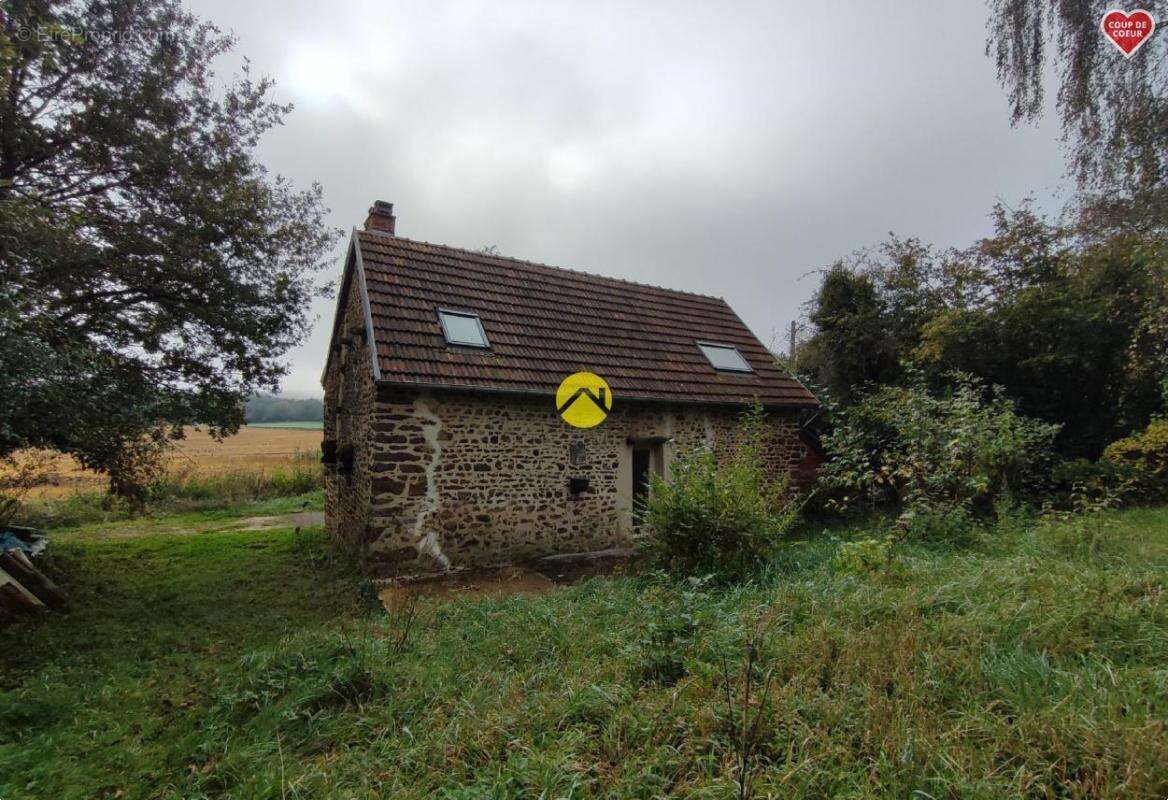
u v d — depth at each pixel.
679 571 6.06
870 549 5.57
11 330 4.85
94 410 6.16
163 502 14.71
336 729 3.17
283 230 9.44
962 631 3.50
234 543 10.12
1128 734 2.30
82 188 7.54
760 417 9.93
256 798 2.56
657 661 3.46
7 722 3.44
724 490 6.35
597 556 8.73
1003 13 7.82
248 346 9.49
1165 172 7.36
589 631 4.40
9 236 5.57
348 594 6.79
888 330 13.97
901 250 14.53
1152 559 5.11
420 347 7.82
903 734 2.52
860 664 3.23
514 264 10.85
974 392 9.22
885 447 10.48
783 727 2.72
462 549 7.76
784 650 3.52
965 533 7.11
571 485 8.73
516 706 3.18
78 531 11.70
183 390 8.64
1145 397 10.48
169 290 8.36
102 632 5.40
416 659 4.09
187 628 5.54
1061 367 11.22
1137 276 9.36
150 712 3.67
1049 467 9.82
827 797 2.26
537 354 8.90
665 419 9.91
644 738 2.77
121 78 7.42
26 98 6.83
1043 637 3.37
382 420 7.27
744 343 12.59
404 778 2.68
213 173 8.27
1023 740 2.41
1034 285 11.55
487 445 8.04
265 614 6.04
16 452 6.89
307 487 18.89
